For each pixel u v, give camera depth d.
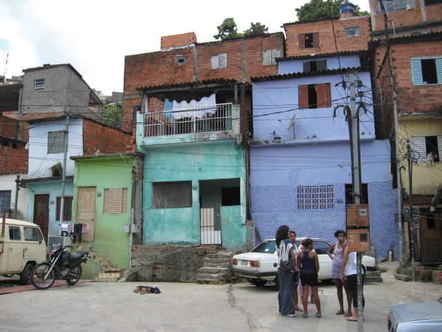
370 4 24.06
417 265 15.26
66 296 11.79
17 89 35.31
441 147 17.30
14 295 11.90
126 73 31.14
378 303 10.32
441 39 18.16
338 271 9.11
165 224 19.03
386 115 19.31
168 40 31.59
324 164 18.20
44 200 22.45
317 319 8.73
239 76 28.62
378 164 17.70
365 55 23.52
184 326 8.20
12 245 13.93
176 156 19.45
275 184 18.47
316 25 28.34
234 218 18.19
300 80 19.05
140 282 16.36
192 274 16.58
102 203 19.50
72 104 34.62
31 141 23.16
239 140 18.22
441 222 15.91
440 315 5.30
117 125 36.53
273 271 12.56
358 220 7.40
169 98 20.06
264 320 8.67
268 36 28.75
